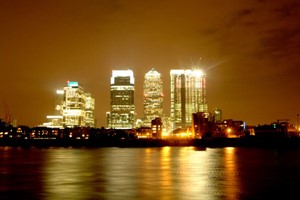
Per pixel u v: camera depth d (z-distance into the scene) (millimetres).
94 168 142750
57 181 104688
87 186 94688
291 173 121688
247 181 103125
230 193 83688
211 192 85000
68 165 157875
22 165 158000
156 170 134125
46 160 190625
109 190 88500
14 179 109312
